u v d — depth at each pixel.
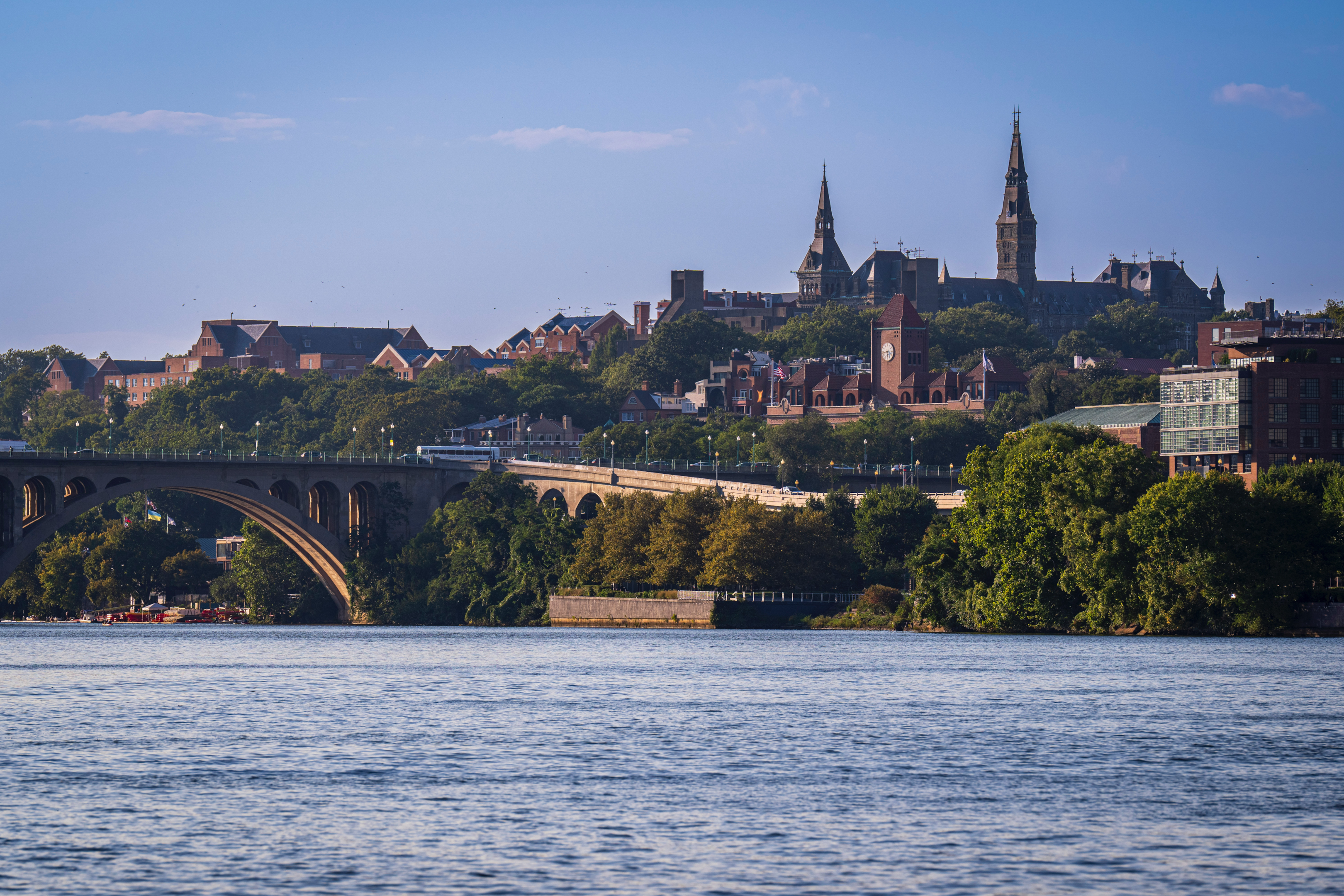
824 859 105.06
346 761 144.75
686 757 147.12
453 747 153.50
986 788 130.88
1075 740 157.88
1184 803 124.38
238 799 125.25
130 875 100.69
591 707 188.00
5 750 152.25
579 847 108.31
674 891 96.94
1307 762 144.12
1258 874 101.62
